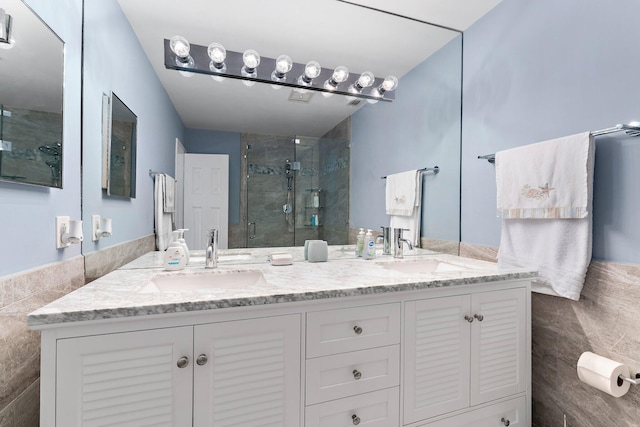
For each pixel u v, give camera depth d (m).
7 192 0.79
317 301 1.03
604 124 1.24
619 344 1.19
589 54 1.29
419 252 2.02
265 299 0.95
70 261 1.09
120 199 1.39
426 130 2.00
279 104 1.71
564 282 1.32
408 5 1.72
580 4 1.32
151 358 0.86
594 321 1.28
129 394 0.84
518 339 1.38
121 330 0.83
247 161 1.67
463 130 1.99
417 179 2.00
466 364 1.27
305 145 1.77
